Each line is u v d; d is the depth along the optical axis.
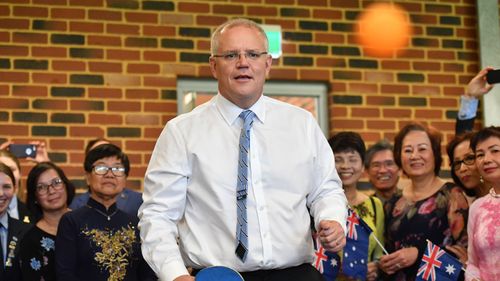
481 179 3.52
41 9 4.75
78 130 4.71
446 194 3.49
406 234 3.53
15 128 4.64
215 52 2.30
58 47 4.74
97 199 3.50
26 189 4.12
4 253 3.69
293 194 2.25
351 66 5.10
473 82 4.02
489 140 3.15
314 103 5.11
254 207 2.20
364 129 5.07
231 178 2.23
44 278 3.55
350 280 3.46
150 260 2.18
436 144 3.66
